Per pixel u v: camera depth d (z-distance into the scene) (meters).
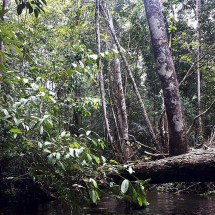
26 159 3.73
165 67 5.68
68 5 9.44
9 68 4.13
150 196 7.09
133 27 12.49
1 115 3.16
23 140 3.43
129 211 4.77
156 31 5.85
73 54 7.46
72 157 3.27
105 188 3.84
